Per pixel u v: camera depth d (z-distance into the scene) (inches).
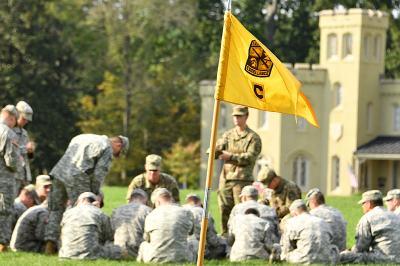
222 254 2129.7
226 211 2338.8
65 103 7391.7
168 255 1967.3
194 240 2058.3
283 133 7475.4
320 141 7559.1
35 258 2012.8
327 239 2003.0
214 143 1684.3
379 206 2066.9
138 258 1996.8
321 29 7583.7
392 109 7519.7
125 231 2039.9
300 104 1673.2
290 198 2317.9
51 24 7642.7
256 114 7554.1
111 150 2112.5
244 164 2322.8
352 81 7465.6
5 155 2084.2
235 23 1673.2
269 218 2151.8
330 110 7529.5
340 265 2009.1
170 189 2249.0
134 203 2070.6
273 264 1993.1
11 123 2112.5
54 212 2117.4
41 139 7150.6
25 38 7377.0
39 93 7283.5
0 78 7214.6
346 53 7514.8
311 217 2014.0
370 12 7500.0
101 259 1996.8
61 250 2007.9
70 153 2106.3
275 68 1672.0
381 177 7514.8
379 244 2043.6
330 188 7514.8
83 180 2094.0
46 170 7219.5
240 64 1670.8
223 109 7657.5
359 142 7465.6
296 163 7554.1
